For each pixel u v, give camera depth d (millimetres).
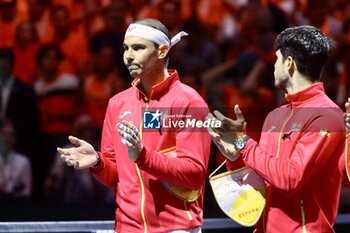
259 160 12297
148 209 13109
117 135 13484
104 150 13914
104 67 26422
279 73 12891
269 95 26328
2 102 25359
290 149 12523
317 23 30359
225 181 13039
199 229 13461
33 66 26375
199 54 27469
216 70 27156
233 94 26500
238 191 12977
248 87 26547
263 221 13023
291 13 30312
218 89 26641
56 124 25438
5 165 24422
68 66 26594
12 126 24797
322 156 12258
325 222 12516
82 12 27906
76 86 26125
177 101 13195
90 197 24406
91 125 25453
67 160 13320
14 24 27188
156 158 12625
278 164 12180
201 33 28000
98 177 13570
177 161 12789
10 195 24312
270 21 28406
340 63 28578
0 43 26984
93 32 27641
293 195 12539
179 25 27938
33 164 24828
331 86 27984
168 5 28078
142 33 13227
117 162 13508
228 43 28297
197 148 13016
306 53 12602
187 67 26859
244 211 12898
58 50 26500
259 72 26969
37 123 25312
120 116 13578
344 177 12984
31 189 24594
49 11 27781
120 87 26250
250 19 28406
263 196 12914
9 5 27406
